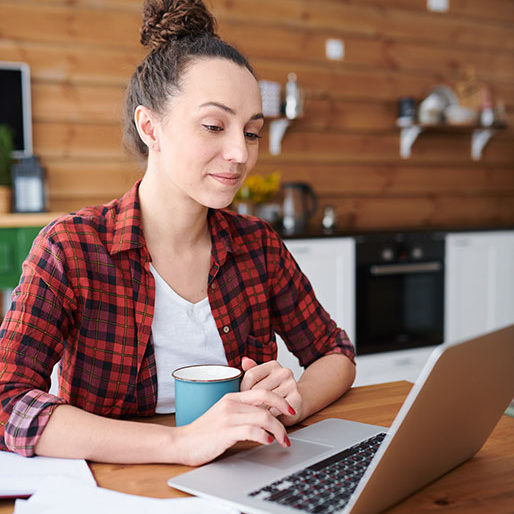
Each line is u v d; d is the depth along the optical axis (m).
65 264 1.06
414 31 4.31
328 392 1.12
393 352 3.67
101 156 3.49
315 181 4.05
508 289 4.09
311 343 1.34
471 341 0.68
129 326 1.11
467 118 4.24
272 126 3.87
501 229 4.04
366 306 3.58
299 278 1.37
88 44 3.42
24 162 3.08
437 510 0.71
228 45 1.08
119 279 1.11
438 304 3.83
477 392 0.75
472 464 0.85
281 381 1.01
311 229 4.01
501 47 4.65
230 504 0.70
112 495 0.72
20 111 3.26
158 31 1.09
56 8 3.34
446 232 3.82
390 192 4.32
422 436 0.68
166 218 1.14
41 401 0.91
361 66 4.15
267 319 1.29
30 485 0.76
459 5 4.45
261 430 0.83
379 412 1.07
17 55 3.29
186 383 0.90
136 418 1.08
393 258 3.64
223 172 1.04
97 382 1.10
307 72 3.98
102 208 1.18
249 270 1.28
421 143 4.40
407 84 4.31
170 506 0.69
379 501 0.68
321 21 4.00
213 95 1.01
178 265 1.17
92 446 0.85
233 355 1.22
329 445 0.88
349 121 4.14
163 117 1.05
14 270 2.87
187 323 1.17
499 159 4.72
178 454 0.83
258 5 3.81
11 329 1.00
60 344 1.05
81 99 3.43
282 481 0.76
